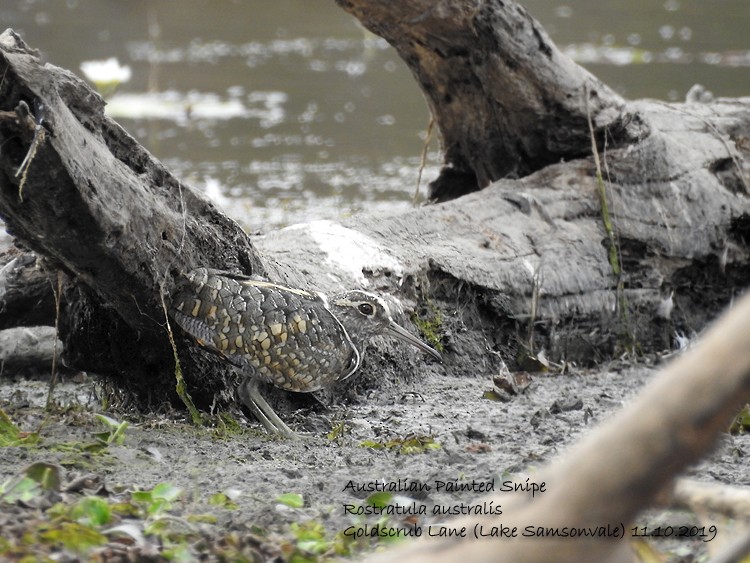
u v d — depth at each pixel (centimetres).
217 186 1966
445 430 999
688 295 1405
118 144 939
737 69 2719
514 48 1312
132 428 916
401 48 1362
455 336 1230
